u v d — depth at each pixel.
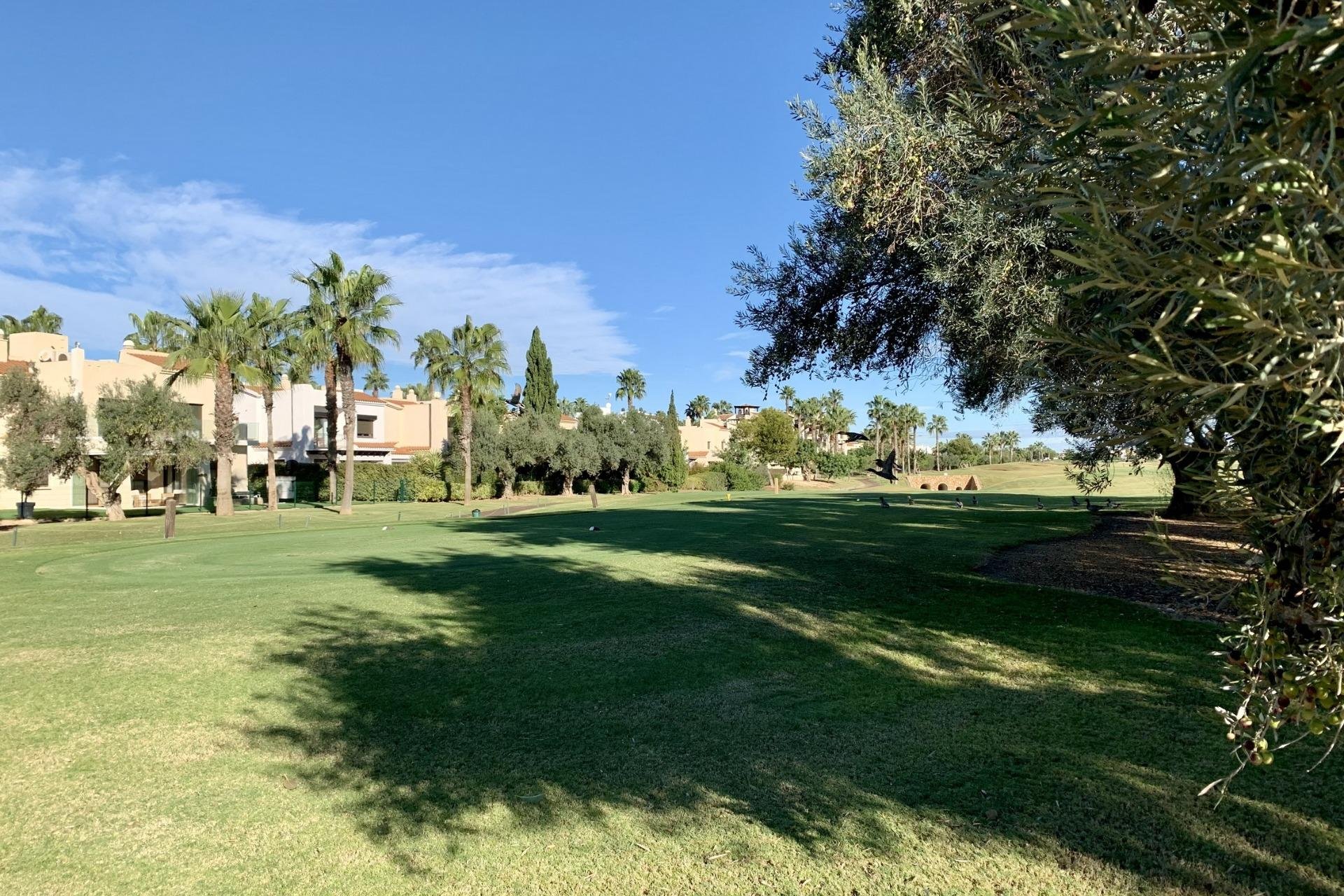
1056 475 62.12
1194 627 7.76
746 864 3.73
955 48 2.90
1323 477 1.75
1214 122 1.58
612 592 11.14
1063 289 1.77
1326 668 1.87
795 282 8.95
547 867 3.79
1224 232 1.72
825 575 12.12
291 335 36.38
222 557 16.86
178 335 43.97
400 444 59.53
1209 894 3.23
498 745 5.46
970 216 5.82
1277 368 1.54
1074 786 4.31
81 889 3.68
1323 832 3.66
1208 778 4.30
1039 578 11.35
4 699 6.64
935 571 12.24
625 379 94.44
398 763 5.18
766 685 6.59
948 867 3.58
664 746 5.32
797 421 87.31
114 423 29.27
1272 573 1.91
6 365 34.16
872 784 4.54
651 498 45.88
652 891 3.54
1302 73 1.38
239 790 4.78
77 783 4.91
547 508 37.47
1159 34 1.61
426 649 8.17
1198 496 1.99
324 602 10.96
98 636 8.98
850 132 6.35
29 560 16.72
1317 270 1.35
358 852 4.00
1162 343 1.54
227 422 32.28
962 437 98.00
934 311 8.29
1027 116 2.17
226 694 6.72
